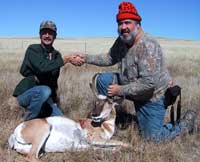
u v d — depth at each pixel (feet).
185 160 8.55
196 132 10.30
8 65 26.11
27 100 10.05
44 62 9.92
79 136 8.97
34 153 8.21
